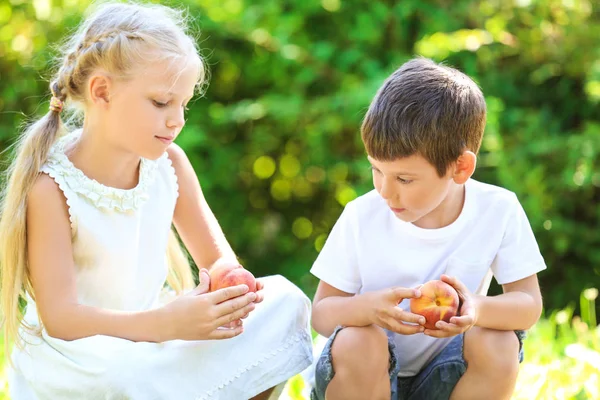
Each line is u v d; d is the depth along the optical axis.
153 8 2.90
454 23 6.33
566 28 6.24
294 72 6.61
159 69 2.67
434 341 2.91
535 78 6.36
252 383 2.70
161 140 2.72
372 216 2.92
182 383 2.59
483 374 2.70
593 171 5.98
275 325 2.78
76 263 2.81
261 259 7.12
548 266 6.37
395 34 6.45
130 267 2.88
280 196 7.24
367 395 2.69
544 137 6.14
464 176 2.76
